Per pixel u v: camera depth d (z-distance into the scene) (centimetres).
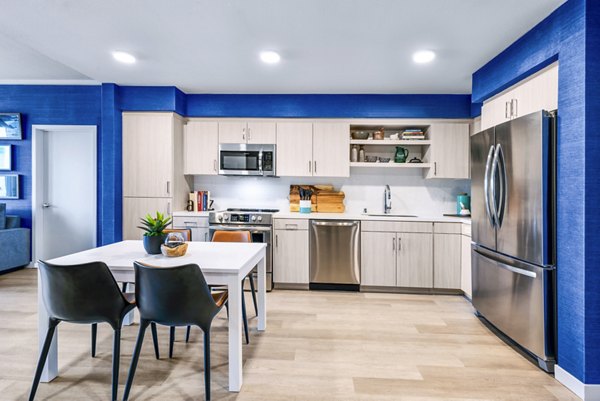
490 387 199
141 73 349
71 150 468
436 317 309
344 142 415
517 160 233
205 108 420
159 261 206
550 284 212
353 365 223
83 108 448
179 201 418
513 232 239
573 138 195
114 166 389
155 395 187
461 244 374
